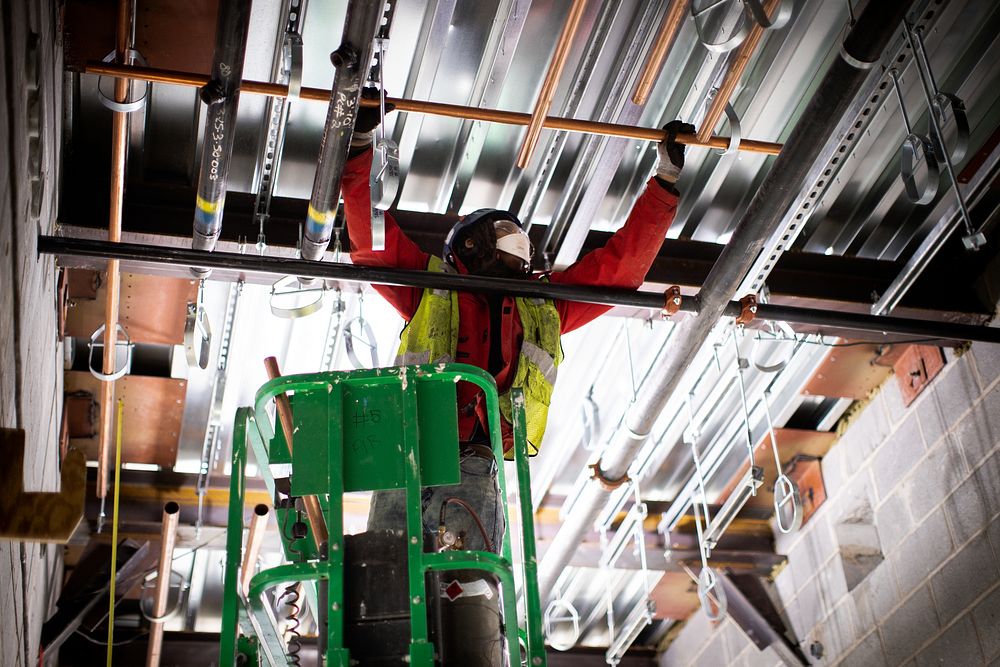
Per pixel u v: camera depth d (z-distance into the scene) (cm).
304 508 333
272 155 500
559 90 529
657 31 496
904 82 542
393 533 291
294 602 350
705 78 523
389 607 283
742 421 694
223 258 419
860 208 593
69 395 618
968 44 534
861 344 638
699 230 590
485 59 513
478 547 334
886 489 662
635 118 477
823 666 691
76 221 505
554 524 725
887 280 607
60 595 676
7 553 368
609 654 707
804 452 724
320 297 478
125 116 414
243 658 280
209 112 385
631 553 739
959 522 600
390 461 292
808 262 596
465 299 404
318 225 419
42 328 450
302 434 296
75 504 267
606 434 688
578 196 552
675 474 737
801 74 534
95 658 729
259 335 623
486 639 299
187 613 761
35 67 352
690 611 817
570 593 808
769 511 765
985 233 601
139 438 652
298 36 398
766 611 734
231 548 283
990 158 561
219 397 635
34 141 362
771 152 442
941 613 602
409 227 562
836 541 691
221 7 353
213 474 697
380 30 388
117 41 405
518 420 308
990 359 596
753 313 478
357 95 368
